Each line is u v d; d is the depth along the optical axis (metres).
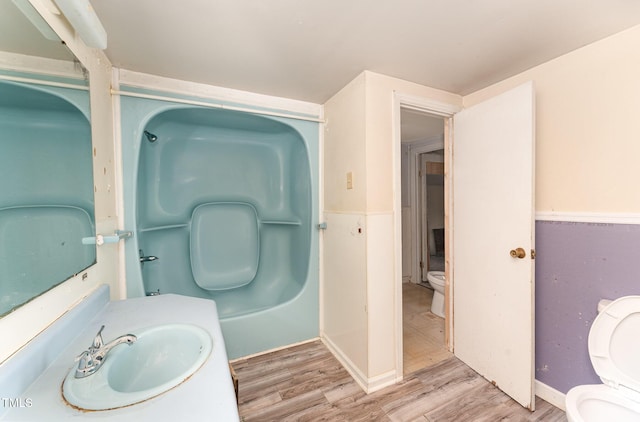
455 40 1.27
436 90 1.81
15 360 0.60
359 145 1.63
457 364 1.83
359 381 1.65
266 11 1.06
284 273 2.49
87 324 0.93
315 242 2.16
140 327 0.92
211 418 0.53
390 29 1.18
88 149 1.12
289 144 2.43
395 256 1.67
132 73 1.55
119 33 1.20
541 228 1.49
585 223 1.31
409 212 3.69
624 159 1.19
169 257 2.09
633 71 1.15
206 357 0.73
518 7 1.04
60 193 0.89
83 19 0.77
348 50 1.36
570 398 1.02
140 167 1.73
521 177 1.43
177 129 2.08
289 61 1.46
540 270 1.50
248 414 1.40
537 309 1.52
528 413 1.39
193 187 2.25
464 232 1.80
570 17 1.09
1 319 0.60
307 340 2.15
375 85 1.59
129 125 1.55
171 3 1.01
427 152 3.62
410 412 1.41
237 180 2.43
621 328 1.09
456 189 1.86
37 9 0.78
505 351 1.53
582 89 1.31
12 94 0.68
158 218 1.99
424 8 1.04
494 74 1.60
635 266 1.16
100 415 0.53
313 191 2.14
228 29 1.18
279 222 2.47
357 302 1.68
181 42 1.28
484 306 1.66
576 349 1.36
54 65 0.88
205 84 1.75
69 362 0.72
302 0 1.00
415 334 2.25
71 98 0.99
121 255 1.51
